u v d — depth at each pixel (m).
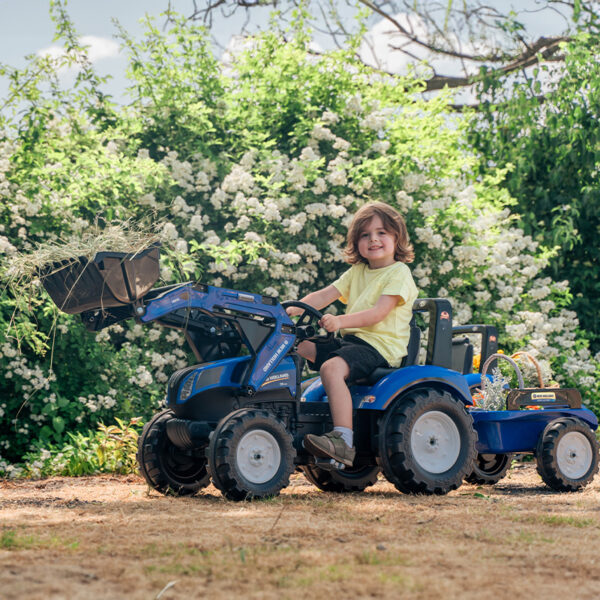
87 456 6.06
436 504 3.87
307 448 4.15
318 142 8.71
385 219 4.65
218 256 7.32
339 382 4.22
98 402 7.11
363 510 3.59
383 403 4.25
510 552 2.56
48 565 2.30
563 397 5.13
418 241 8.15
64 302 3.96
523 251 10.05
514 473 6.26
